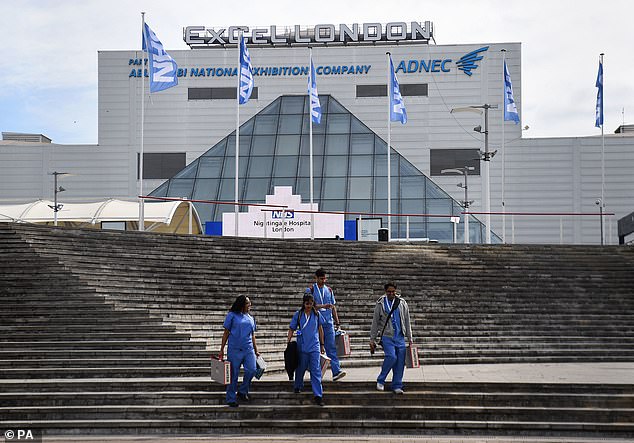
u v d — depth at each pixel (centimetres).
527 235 6731
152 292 2231
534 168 6788
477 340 2311
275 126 6694
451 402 1591
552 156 6794
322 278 1747
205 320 2142
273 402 1602
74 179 6925
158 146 6950
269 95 6969
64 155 6931
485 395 1586
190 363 1823
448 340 2305
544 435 1496
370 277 2659
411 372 1920
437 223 5906
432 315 2438
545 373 1886
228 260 2617
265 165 6350
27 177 6912
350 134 6600
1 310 2036
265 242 2866
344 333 1741
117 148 6956
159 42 3694
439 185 6788
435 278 2706
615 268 2873
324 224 4369
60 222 4772
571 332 2395
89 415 1552
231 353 1573
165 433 1519
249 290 2402
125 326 1991
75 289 2123
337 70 6944
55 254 2314
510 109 4400
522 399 1580
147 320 2039
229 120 6938
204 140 6950
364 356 2127
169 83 3681
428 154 6856
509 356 2223
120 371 1766
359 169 6278
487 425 1507
